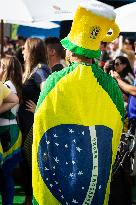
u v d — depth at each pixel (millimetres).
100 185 3078
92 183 3047
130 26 5801
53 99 3055
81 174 3033
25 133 4945
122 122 3199
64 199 3096
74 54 3158
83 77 3064
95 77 3088
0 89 4609
